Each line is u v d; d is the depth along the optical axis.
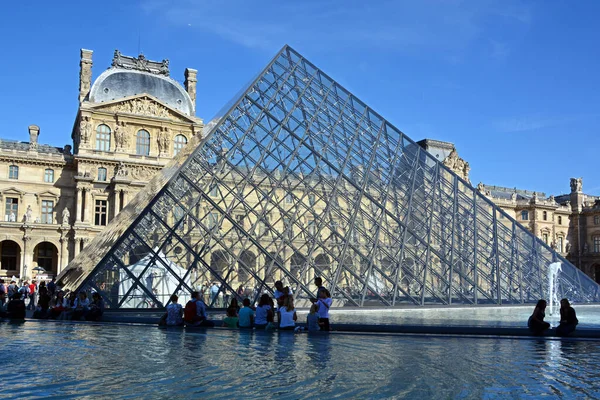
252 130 43.41
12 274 117.88
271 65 51.09
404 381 13.62
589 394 12.53
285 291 26.95
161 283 34.03
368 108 54.12
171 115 127.38
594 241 179.75
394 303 38.62
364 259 39.12
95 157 119.50
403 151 50.81
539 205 172.00
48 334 24.62
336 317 33.75
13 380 13.30
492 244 47.31
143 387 12.55
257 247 35.94
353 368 15.40
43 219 119.50
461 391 12.60
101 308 32.88
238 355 17.67
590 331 24.94
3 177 117.12
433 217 45.94
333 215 40.50
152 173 123.62
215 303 33.78
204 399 11.46
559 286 49.31
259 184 39.50
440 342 22.41
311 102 50.25
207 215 36.50
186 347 19.70
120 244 34.94
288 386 12.80
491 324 29.73
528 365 16.52
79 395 11.72
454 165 135.25
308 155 43.69
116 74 126.62
